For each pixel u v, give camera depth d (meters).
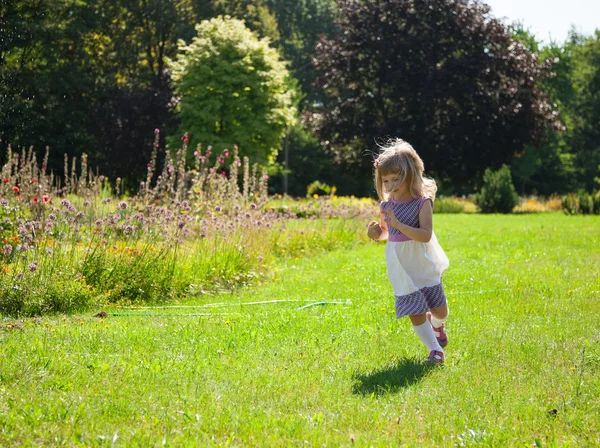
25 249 7.05
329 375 4.39
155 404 3.69
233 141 36.75
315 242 13.50
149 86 40.94
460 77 39.31
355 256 12.43
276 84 38.00
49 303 6.44
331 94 47.22
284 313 6.49
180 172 11.80
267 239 11.04
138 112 38.12
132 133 38.34
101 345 4.91
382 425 3.47
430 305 4.86
